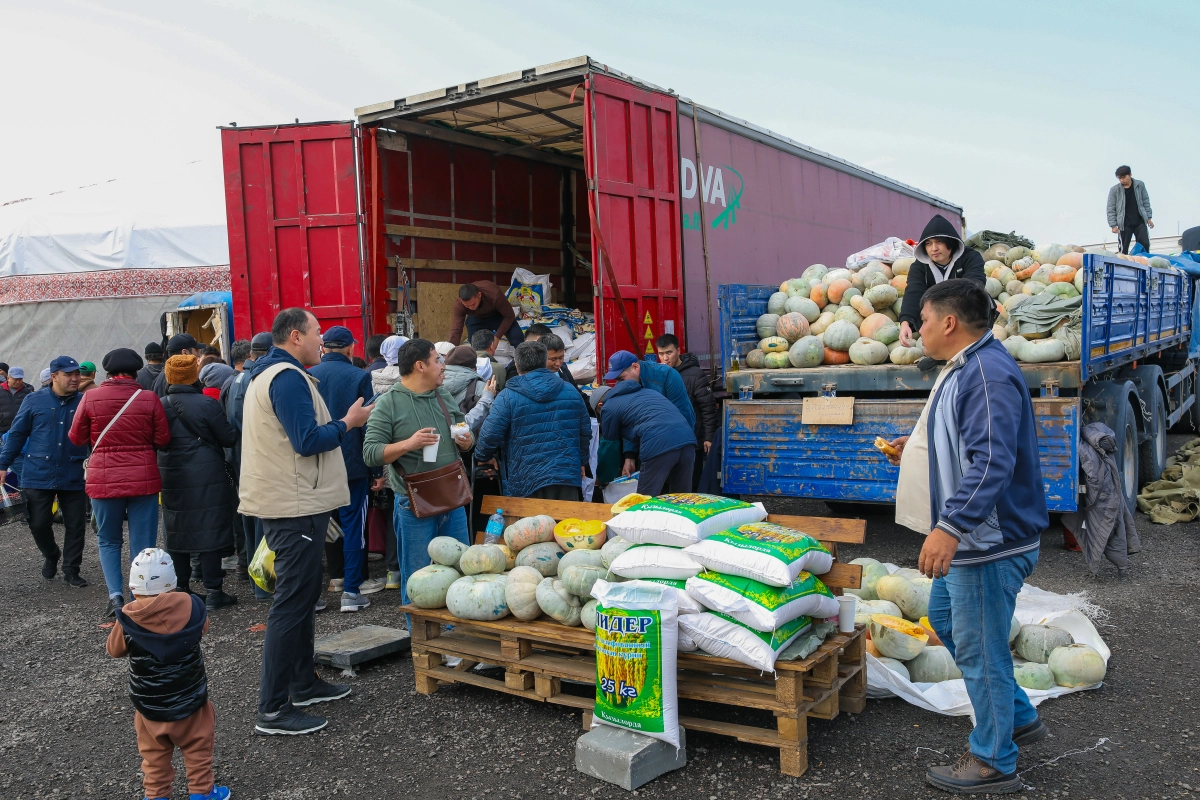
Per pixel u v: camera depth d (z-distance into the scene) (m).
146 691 3.04
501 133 9.54
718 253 8.41
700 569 3.45
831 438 6.46
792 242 10.02
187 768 3.19
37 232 15.41
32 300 15.00
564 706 4.05
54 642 5.50
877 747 3.48
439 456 4.68
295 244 8.17
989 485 2.83
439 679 4.27
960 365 3.04
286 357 3.96
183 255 15.40
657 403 5.95
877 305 7.21
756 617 3.20
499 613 4.01
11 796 3.45
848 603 3.61
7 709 4.39
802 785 3.21
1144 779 3.16
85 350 15.12
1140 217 12.49
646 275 7.25
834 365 6.97
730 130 8.67
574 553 3.96
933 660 4.00
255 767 3.57
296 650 3.91
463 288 7.79
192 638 3.07
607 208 6.82
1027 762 3.31
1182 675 4.10
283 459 3.81
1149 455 7.66
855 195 11.96
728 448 6.89
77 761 3.76
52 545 7.18
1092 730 3.57
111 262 15.09
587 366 7.80
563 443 5.24
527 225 10.42
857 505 8.10
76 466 6.96
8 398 10.77
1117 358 6.51
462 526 4.82
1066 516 5.83
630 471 6.18
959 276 6.36
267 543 3.91
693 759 3.47
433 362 4.64
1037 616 4.67
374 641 4.75
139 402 5.73
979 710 3.08
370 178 8.22
